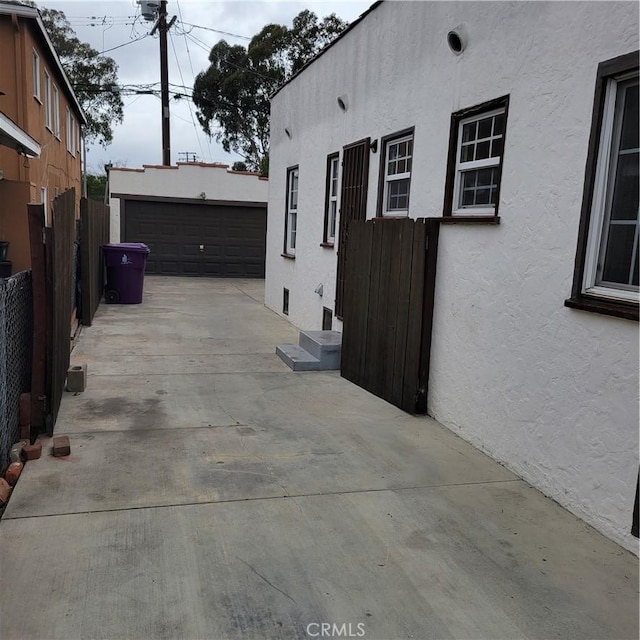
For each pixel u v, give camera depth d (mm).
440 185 5535
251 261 19812
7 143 10453
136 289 12422
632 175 3508
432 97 5664
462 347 5066
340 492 3941
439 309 5445
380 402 6102
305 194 9930
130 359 7480
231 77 30078
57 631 2494
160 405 5633
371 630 2609
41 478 3930
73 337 8461
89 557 3031
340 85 8203
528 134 4215
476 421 4855
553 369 3961
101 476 4004
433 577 3020
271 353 8203
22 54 12094
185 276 19328
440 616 2725
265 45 29672
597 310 3535
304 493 3898
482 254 4773
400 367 5863
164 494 3779
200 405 5699
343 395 6297
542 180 4066
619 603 2875
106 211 15195
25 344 4652
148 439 4738
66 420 5102
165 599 2736
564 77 3857
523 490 4090
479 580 3012
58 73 15680
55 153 16094
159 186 18859
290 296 10867
